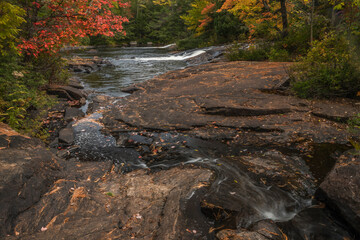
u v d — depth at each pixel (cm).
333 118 501
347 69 595
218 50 1884
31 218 243
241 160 390
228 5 1625
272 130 488
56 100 770
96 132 536
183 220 249
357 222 238
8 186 255
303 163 376
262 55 1305
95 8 677
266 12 1517
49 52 750
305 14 1388
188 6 4938
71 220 247
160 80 955
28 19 696
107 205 275
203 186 311
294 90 646
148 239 222
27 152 328
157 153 438
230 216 259
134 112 622
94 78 1254
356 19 948
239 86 731
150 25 5538
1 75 589
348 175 283
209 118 555
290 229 251
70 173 347
